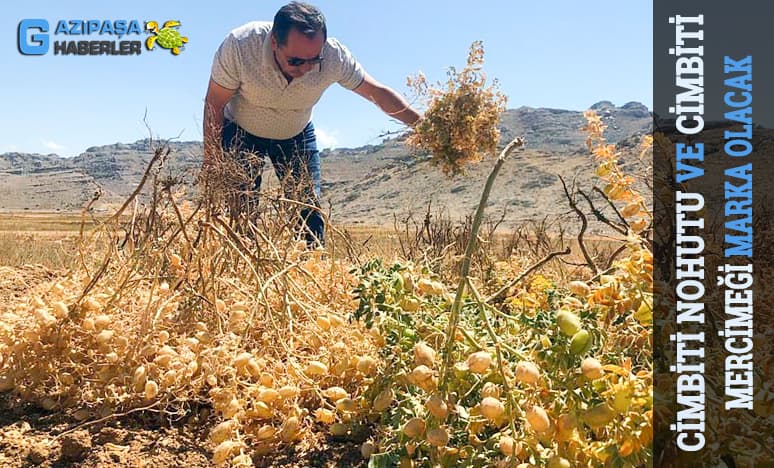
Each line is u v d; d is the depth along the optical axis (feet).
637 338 6.16
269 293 9.31
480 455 5.55
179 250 10.36
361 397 7.11
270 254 10.12
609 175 6.63
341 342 7.57
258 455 6.89
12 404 7.90
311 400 7.56
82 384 7.91
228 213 11.09
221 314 8.68
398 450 5.99
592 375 4.99
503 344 5.47
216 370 7.17
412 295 6.76
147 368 7.55
